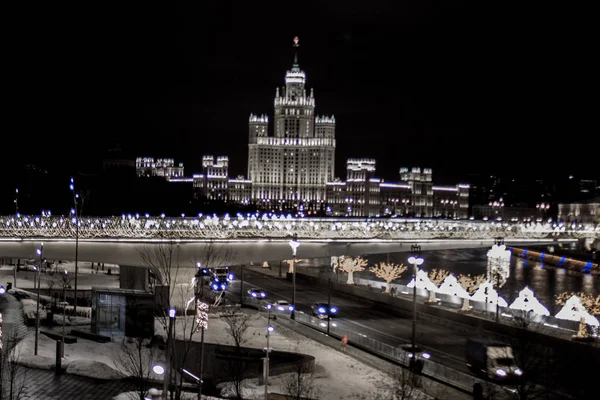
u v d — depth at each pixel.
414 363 63.19
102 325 75.12
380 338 86.00
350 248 120.88
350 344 76.69
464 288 126.81
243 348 66.00
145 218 134.12
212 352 64.06
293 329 84.00
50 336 72.75
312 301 118.75
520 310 86.81
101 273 152.38
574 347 69.25
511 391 57.31
